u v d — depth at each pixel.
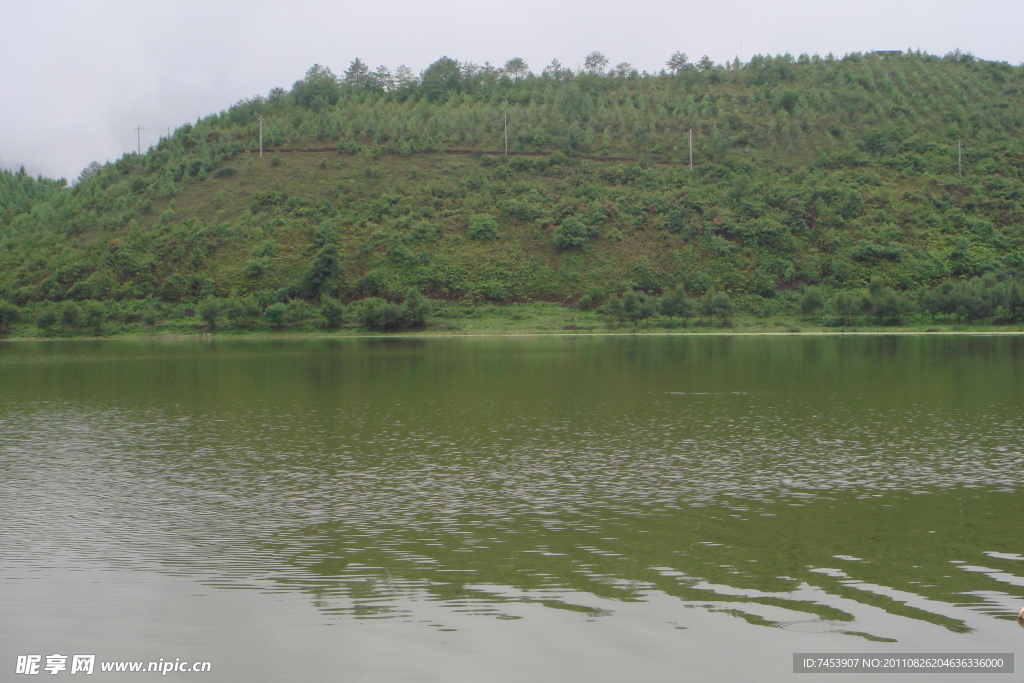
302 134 197.88
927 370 65.38
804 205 158.88
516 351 92.06
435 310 138.88
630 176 176.62
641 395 51.84
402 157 186.88
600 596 18.61
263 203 166.75
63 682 15.20
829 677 15.23
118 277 145.75
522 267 147.38
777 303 136.88
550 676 15.26
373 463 32.25
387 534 23.09
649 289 141.50
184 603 18.39
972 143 189.00
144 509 25.69
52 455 34.03
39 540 22.67
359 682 15.11
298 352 93.69
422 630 17.05
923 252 146.38
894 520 24.08
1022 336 110.56
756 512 25.02
